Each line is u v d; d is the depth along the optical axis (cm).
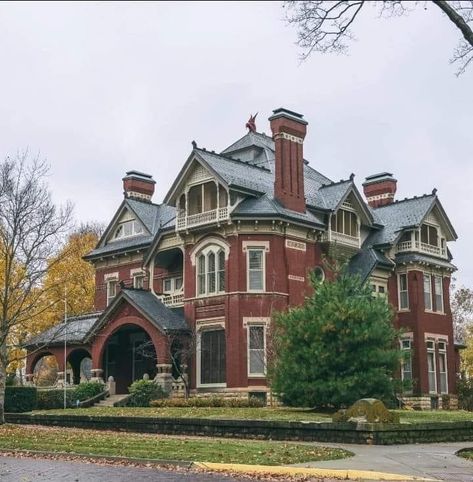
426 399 4225
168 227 4134
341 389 2703
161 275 4434
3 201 2880
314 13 1568
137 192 5141
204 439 2131
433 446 1981
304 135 4031
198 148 3881
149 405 3462
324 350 2772
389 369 2859
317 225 3909
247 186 3794
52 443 1988
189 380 3794
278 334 3134
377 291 4247
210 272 3847
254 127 4900
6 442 2039
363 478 1370
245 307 3647
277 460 1562
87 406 3647
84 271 5456
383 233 4456
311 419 2428
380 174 5128
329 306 2830
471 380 4678
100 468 1511
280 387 2853
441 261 4562
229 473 1427
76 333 4288
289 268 3753
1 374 2834
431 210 4559
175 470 1480
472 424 2316
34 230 2958
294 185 3916
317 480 1344
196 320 3847
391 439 2002
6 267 2930
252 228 3709
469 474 1409
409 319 4328
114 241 4912
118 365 4425
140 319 3872
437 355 4400
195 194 3966
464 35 1539
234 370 3591
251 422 2211
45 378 6581
